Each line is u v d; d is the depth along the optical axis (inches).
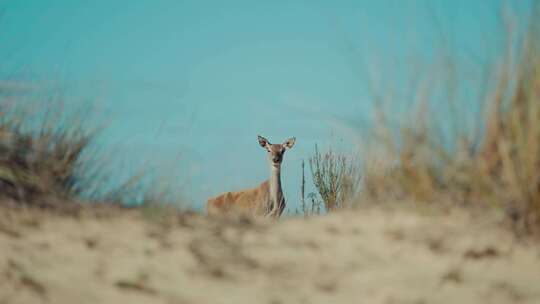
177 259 358.9
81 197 469.4
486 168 391.9
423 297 322.0
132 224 402.9
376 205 421.1
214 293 330.0
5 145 458.6
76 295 331.6
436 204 400.8
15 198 424.5
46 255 361.4
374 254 360.2
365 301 320.2
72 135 486.3
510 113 389.4
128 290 334.0
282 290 330.3
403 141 407.2
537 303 318.3
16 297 329.1
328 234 387.2
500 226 377.1
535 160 377.1
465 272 340.2
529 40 388.5
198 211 465.4
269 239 385.4
